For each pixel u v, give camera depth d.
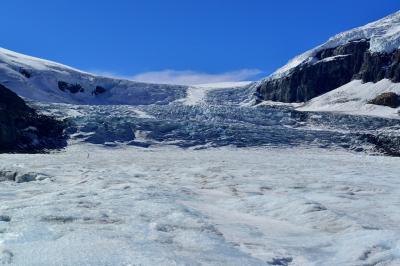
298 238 7.34
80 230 6.38
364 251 6.32
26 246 5.50
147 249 5.60
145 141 46.69
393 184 14.95
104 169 17.78
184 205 9.04
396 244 6.56
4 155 25.03
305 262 5.98
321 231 7.89
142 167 19.52
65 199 8.98
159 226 6.93
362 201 11.02
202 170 18.48
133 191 10.40
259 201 10.61
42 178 14.71
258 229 7.79
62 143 44.19
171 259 5.25
